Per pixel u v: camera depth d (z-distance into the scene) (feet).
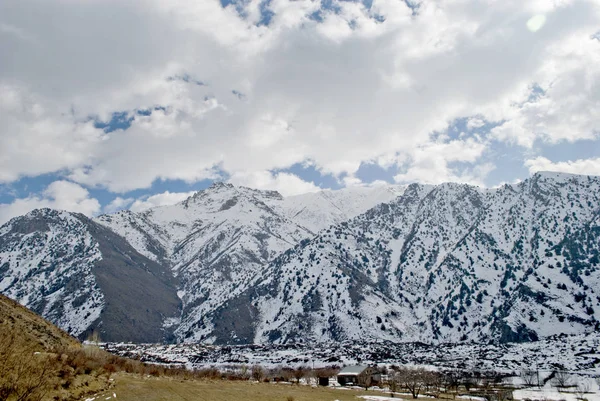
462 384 474.49
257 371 471.62
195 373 394.52
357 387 418.10
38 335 202.59
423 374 426.51
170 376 284.41
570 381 488.44
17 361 125.90
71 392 140.15
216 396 200.23
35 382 124.36
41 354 161.17
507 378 531.09
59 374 146.92
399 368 606.55
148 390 184.44
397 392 358.64
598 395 390.21
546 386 474.08
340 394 288.51
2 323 181.47
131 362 285.64
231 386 267.59
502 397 362.74
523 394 407.03
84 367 176.35
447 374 553.23
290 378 496.64
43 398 124.98
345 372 474.08
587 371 566.77
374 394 316.60
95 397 148.25
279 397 226.17
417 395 326.44
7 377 119.75
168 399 171.94
